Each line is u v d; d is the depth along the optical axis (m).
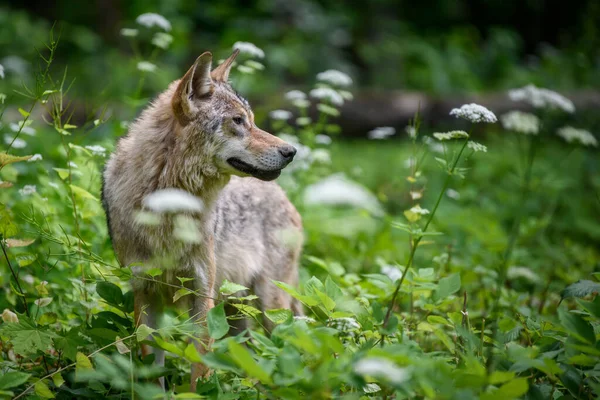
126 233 8.08
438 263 11.44
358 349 6.87
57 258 8.93
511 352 6.09
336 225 9.48
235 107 8.27
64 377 7.29
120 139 8.63
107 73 24.70
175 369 7.82
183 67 27.98
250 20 31.75
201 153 8.09
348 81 12.51
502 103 24.64
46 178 10.05
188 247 8.02
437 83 30.67
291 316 6.52
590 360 5.84
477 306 10.46
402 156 20.08
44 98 8.40
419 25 38.16
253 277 9.86
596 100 25.12
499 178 19.09
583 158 20.62
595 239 15.83
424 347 8.77
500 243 12.59
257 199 9.88
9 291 8.65
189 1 31.98
